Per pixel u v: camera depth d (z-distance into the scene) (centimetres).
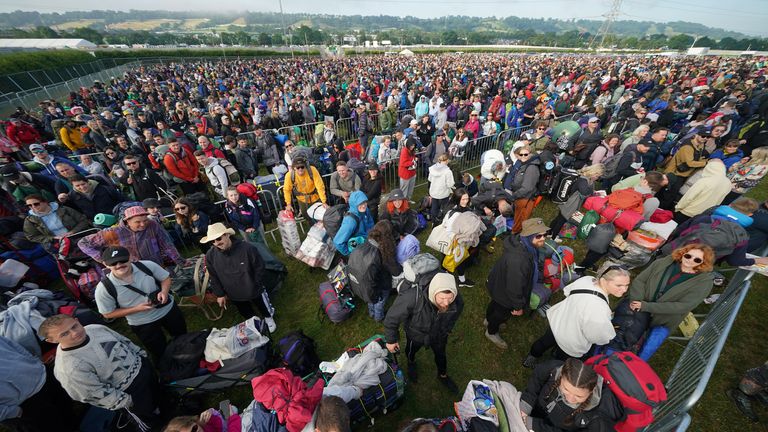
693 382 288
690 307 326
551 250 450
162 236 455
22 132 1054
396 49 9544
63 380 267
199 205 623
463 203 514
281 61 4944
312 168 624
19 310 334
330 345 468
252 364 365
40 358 324
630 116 1188
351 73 3161
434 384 412
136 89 2406
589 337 316
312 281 592
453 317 334
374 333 485
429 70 3478
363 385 327
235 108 1435
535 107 1409
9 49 5541
